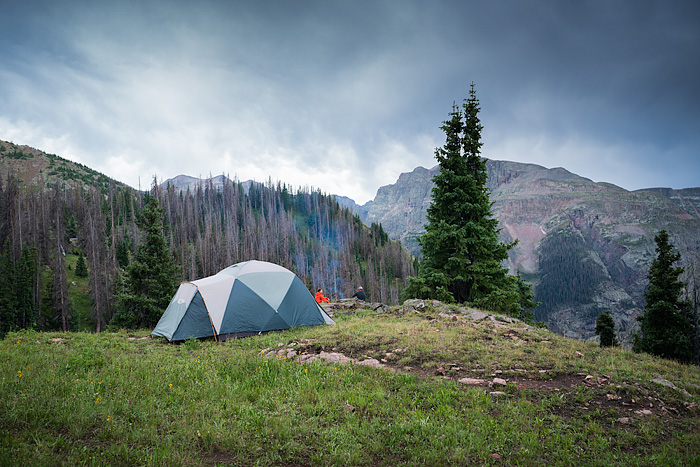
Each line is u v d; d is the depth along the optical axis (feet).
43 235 286.87
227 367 31.40
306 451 16.90
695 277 121.70
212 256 334.03
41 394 21.85
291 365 30.83
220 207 604.90
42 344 42.47
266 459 15.90
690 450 18.52
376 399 23.50
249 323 52.24
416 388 25.91
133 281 107.04
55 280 224.74
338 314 66.59
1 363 29.99
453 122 81.51
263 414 20.47
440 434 18.94
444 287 74.69
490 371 29.37
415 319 53.06
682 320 89.15
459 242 75.41
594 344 40.57
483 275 75.20
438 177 80.94
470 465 16.55
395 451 17.33
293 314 55.72
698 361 92.84
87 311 242.99
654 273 94.48
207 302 51.60
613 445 19.07
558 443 18.78
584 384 26.84
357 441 18.07
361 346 38.32
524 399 23.84
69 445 16.10
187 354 40.29
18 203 297.33
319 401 22.66
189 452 16.14
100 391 23.54
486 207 79.41
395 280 462.60
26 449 14.87
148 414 20.20
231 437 17.49
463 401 23.56
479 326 45.24
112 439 17.02
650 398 25.11
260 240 442.91
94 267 232.94
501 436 19.01
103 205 446.60
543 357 32.71
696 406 24.20
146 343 48.19
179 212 490.90
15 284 194.90
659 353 91.61
